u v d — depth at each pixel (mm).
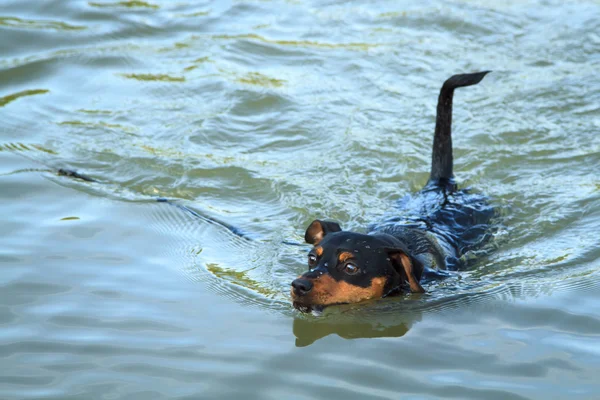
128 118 13953
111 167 12453
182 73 15586
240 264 9891
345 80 15344
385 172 12500
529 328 8289
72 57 16109
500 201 11656
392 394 7141
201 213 11289
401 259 9047
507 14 18062
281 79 15383
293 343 8094
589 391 7094
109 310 8602
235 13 18344
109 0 18781
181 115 14078
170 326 8328
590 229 10703
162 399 7027
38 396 7023
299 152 13062
